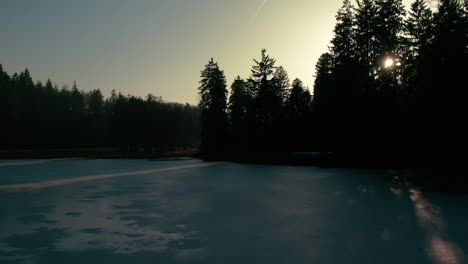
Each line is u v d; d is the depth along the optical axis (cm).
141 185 2119
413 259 737
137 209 1325
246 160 4478
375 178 2438
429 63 2689
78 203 1477
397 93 3906
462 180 2086
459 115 2384
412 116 3078
